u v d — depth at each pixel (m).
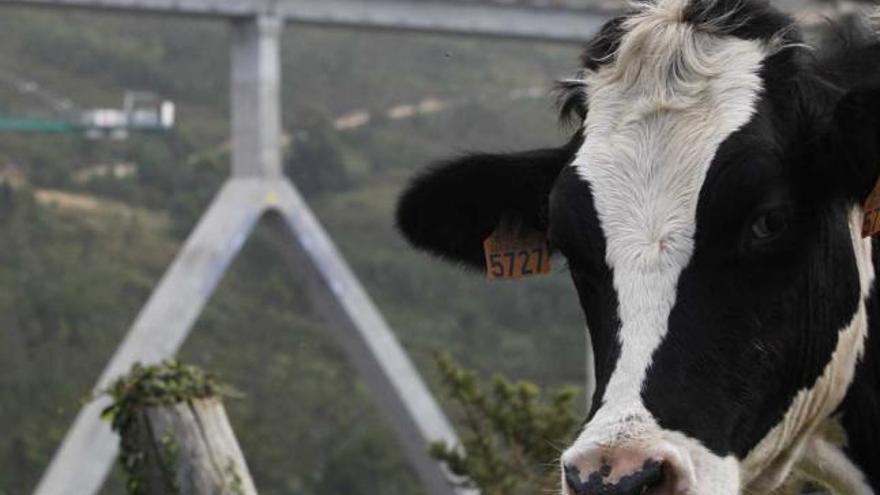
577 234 4.45
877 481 5.01
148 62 63.66
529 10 29.94
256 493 6.45
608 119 4.59
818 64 4.75
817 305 4.53
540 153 5.05
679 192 4.35
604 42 4.87
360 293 28.41
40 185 50.34
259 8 27.86
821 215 4.53
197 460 6.27
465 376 11.80
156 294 26.53
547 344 40.06
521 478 11.51
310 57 66.00
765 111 4.49
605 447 3.99
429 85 63.69
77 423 23.69
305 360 38.19
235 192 27.75
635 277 4.28
